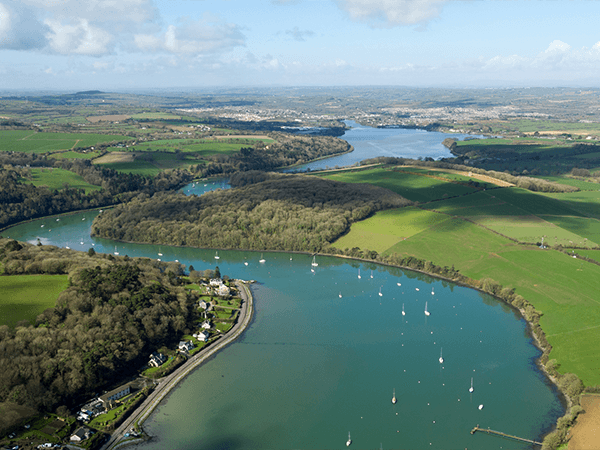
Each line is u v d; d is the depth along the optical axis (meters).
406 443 155.25
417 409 172.00
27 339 181.50
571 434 154.62
